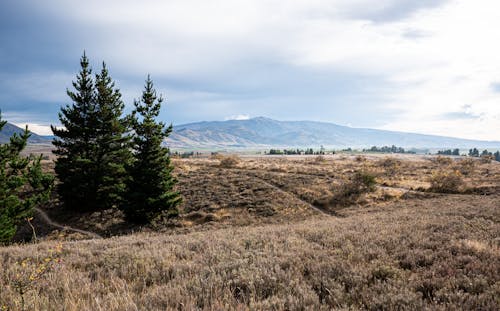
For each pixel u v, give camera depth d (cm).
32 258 789
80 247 973
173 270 596
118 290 466
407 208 2636
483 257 584
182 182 4453
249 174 5238
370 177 3697
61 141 3017
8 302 417
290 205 3278
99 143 2997
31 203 1956
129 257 707
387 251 702
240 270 529
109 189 3002
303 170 6022
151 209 2614
